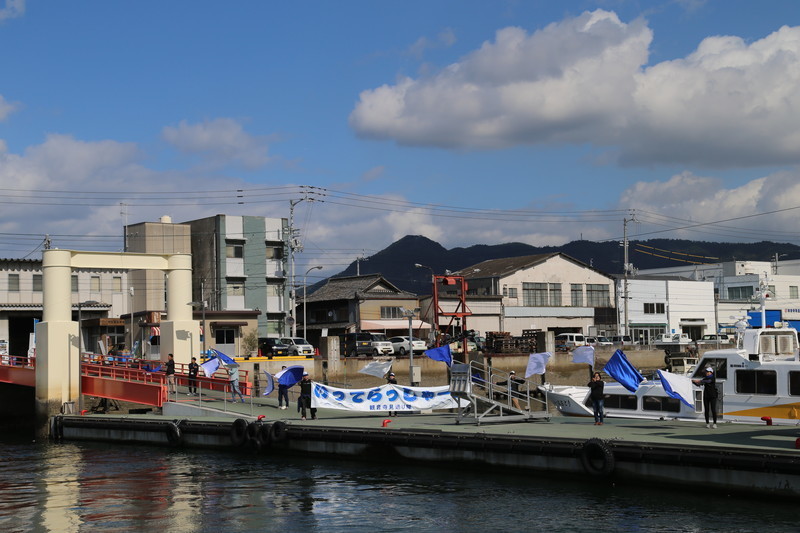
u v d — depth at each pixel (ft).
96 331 260.62
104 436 143.74
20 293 254.88
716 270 439.22
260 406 144.46
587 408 121.90
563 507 79.66
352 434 108.17
